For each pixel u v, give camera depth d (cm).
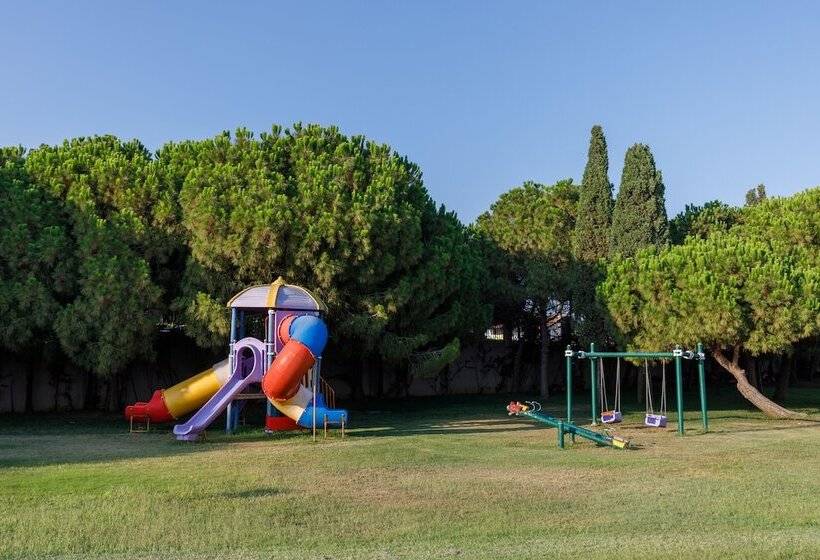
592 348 1942
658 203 2498
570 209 3203
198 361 2539
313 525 788
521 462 1259
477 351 3366
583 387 3466
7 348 2028
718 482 1057
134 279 1895
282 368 1639
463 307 2558
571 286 2636
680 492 978
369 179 2111
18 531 754
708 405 2702
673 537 736
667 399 2953
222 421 2047
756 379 2952
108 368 1931
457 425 1975
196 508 867
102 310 1881
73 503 893
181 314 2009
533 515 839
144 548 696
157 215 1981
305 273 1969
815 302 1911
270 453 1371
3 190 1992
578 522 805
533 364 3453
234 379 1720
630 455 1357
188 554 671
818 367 4225
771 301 1919
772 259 2020
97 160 2067
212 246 1895
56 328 1902
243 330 1855
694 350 2055
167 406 1819
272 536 741
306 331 1658
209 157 2125
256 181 1977
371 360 2897
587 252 2720
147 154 2416
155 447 1481
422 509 869
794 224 2409
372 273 2003
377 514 841
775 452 1391
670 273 2066
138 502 897
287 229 1897
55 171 2066
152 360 2097
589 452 1398
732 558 648
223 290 1953
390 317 2120
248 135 2177
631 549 680
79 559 655
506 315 3197
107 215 2047
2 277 1938
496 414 2328
